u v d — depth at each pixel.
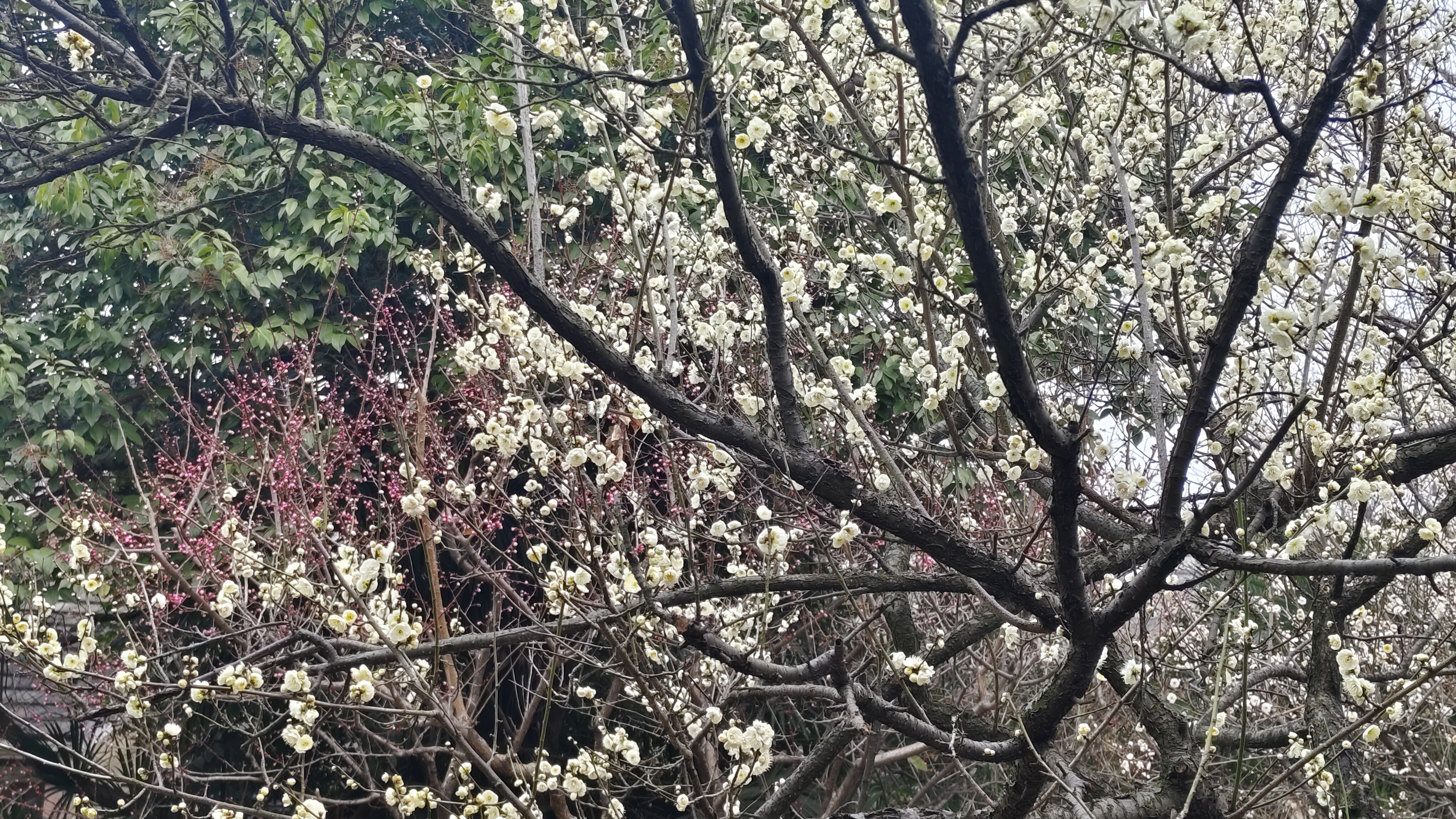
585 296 4.20
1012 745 3.18
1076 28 3.12
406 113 6.90
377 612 3.40
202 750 6.34
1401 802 6.87
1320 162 4.48
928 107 2.06
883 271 2.71
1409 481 3.82
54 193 6.65
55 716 5.74
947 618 6.65
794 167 4.48
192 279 6.82
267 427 5.46
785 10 2.72
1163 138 4.41
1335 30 4.27
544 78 4.74
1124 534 4.24
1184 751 3.96
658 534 4.38
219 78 3.46
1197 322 3.84
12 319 7.19
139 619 5.40
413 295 7.51
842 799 6.98
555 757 7.49
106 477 6.97
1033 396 2.34
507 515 5.95
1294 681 6.32
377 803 6.29
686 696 4.16
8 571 5.53
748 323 4.71
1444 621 5.20
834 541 3.01
